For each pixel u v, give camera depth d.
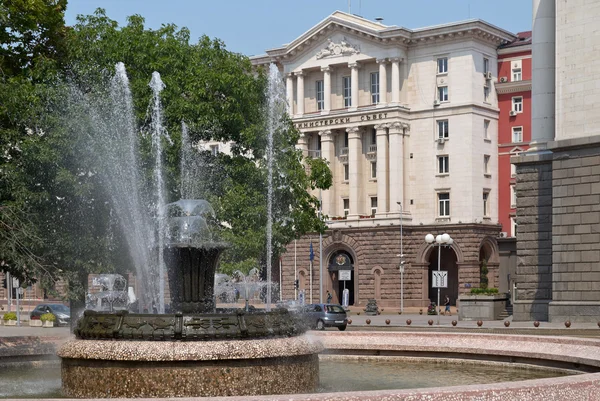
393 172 71.00
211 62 37.09
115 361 13.72
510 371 19.00
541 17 44.69
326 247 73.94
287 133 39.34
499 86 72.25
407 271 70.75
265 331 14.09
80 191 28.31
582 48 39.19
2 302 81.62
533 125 44.72
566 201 39.50
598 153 38.41
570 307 39.09
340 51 73.75
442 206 70.81
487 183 71.12
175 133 34.31
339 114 73.62
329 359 21.42
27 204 25.70
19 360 20.03
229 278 38.81
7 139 25.75
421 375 18.20
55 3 30.97
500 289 56.16
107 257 29.31
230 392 13.65
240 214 36.62
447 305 64.44
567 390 10.88
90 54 34.22
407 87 72.12
